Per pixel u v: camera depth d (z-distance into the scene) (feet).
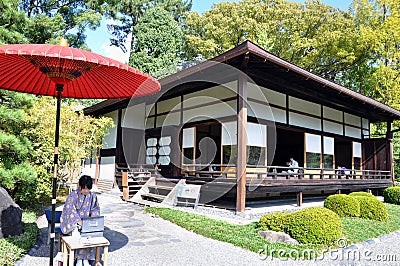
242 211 22.82
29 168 18.76
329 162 36.22
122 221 21.09
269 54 21.93
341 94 31.37
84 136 28.37
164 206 26.81
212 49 64.49
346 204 23.47
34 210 23.09
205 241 16.76
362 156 43.39
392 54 54.08
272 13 67.51
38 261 12.52
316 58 66.28
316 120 34.86
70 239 11.03
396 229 20.90
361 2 61.21
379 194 42.34
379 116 42.98
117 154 40.16
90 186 11.70
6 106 19.16
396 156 57.77
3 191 15.39
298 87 29.14
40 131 22.74
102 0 53.16
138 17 79.00
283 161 43.96
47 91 14.53
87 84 14.14
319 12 66.28
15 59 11.28
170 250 15.10
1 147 18.10
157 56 63.67
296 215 16.81
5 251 12.64
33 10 46.78
